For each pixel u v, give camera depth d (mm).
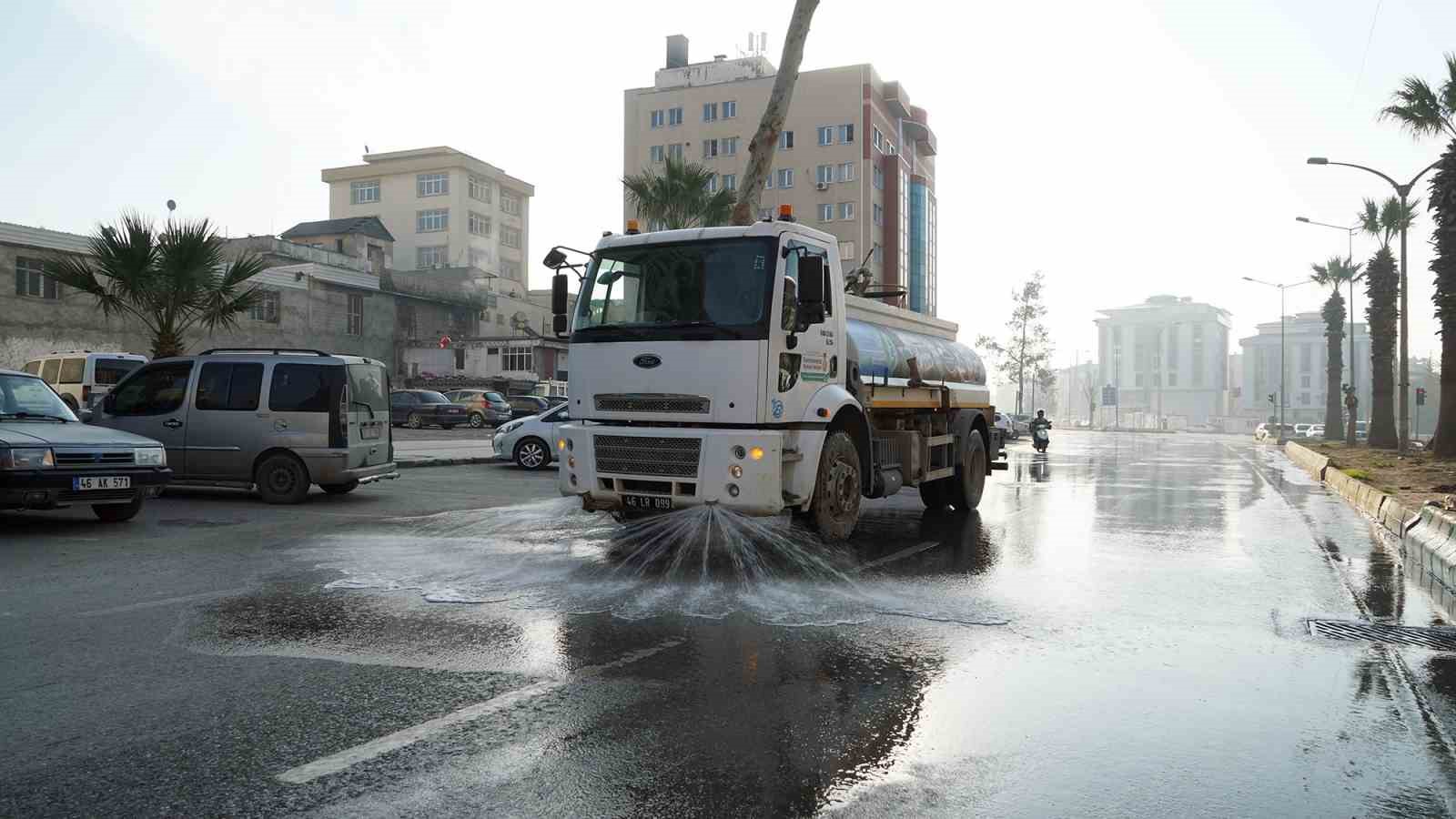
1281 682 4883
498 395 43812
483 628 5750
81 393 21641
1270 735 4074
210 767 3557
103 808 3197
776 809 3242
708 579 7414
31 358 34656
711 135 69812
